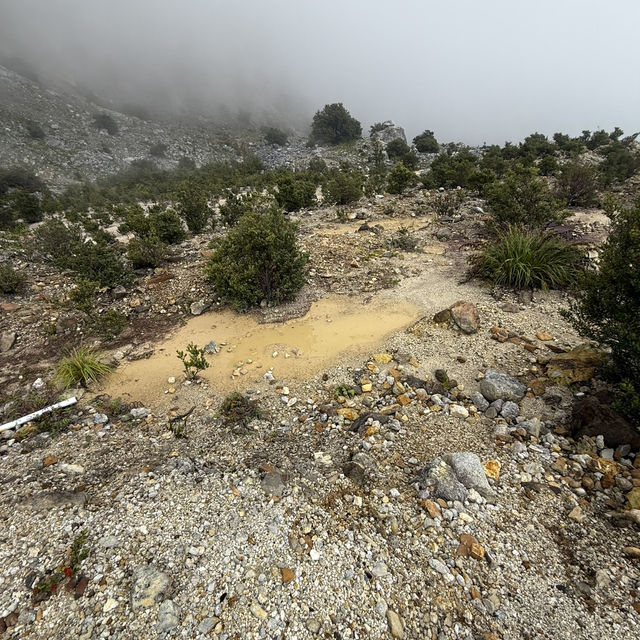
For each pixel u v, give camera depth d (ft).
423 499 13.34
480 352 22.39
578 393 17.81
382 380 20.85
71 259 33.73
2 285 32.89
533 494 13.28
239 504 13.53
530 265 29.07
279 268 29.30
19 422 18.69
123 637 9.58
